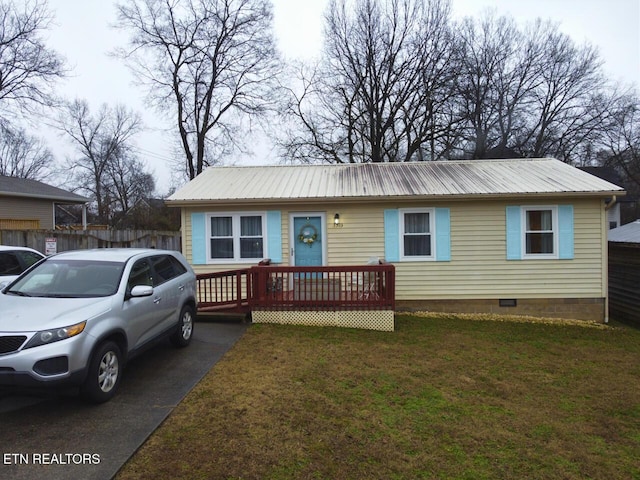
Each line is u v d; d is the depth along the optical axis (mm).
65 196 19484
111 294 4316
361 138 24219
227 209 9727
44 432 3383
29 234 12227
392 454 3252
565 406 4426
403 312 9492
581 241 9266
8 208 17094
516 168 11070
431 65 23406
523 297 9375
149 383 4586
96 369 3842
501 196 8930
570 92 25844
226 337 6750
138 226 26344
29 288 4484
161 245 15430
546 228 9359
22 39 22172
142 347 4730
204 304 8156
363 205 9586
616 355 6559
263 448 3238
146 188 43625
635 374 5609
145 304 4805
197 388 4449
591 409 4367
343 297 8094
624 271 10125
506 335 7629
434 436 3602
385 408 4164
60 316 3732
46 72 23109
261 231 9734
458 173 10805
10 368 3359
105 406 3922
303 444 3336
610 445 3584
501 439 3602
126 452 3082
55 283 4512
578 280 9297
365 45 23797
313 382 4781
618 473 3121
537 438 3652
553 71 25609
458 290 9461
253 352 5914
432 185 9750
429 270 9500
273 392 4414
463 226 9414
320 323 7824
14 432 3381
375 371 5305
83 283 4484
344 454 3215
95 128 38750
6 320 3645
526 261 9344
